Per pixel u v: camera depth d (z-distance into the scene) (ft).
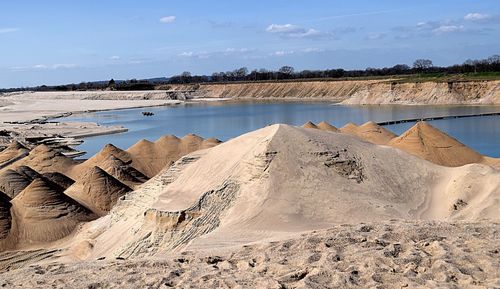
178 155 206.59
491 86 455.22
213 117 435.12
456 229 46.29
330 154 106.83
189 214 93.86
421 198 104.06
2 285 46.11
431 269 35.65
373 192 101.40
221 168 107.45
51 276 46.80
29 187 132.05
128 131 350.84
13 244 118.52
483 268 34.83
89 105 625.41
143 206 109.50
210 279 38.88
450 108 416.46
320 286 34.55
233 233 80.79
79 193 146.82
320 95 645.10
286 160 103.35
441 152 168.25
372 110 431.84
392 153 116.06
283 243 47.16
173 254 52.21
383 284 33.94
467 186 102.99
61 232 123.13
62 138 313.94
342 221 90.17
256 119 402.11
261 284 36.04
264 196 96.27
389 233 45.78
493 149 221.87
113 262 50.67
